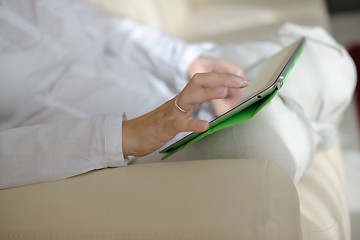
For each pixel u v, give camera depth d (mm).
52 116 987
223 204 524
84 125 703
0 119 941
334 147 1012
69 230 553
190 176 593
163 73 1148
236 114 626
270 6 1833
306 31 1029
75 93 1022
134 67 1183
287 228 507
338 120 1095
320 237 727
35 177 688
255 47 1074
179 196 553
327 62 924
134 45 1184
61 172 683
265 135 691
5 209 618
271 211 509
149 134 660
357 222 1380
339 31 2783
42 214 587
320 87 903
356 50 2477
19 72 951
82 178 672
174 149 712
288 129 704
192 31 1778
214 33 1711
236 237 492
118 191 593
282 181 572
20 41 988
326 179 862
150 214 537
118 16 1541
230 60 1072
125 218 542
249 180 561
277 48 1047
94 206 574
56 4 1078
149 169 646
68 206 587
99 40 1197
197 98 616
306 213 751
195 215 520
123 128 692
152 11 1726
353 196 1490
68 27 1087
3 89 920
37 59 1003
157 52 1148
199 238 502
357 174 1589
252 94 620
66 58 1071
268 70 736
